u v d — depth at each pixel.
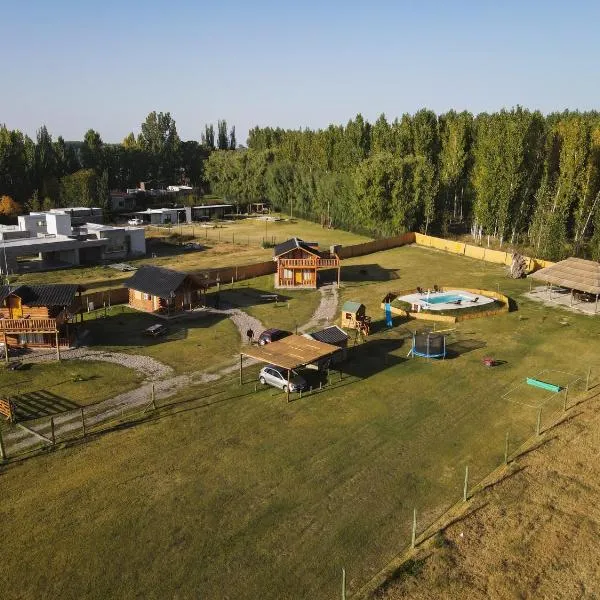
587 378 39.47
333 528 25.14
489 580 21.86
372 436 33.19
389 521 25.59
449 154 108.75
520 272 73.00
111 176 162.62
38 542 24.38
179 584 22.03
